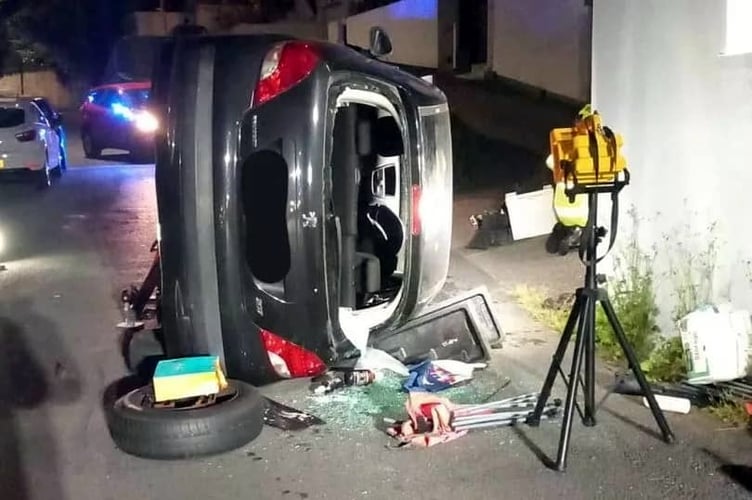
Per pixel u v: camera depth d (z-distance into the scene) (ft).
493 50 61.72
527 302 28.50
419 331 22.97
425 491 16.56
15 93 114.42
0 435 19.52
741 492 16.37
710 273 22.27
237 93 19.24
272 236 19.52
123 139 67.00
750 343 20.56
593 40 25.84
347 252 21.21
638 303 23.63
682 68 22.68
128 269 34.76
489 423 19.27
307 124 18.89
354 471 17.43
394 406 20.71
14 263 36.42
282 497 16.44
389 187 24.06
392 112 20.84
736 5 21.38
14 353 25.03
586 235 17.90
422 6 70.28
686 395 20.51
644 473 17.13
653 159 23.81
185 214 19.45
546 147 50.78
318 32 90.53
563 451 17.24
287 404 20.90
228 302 19.62
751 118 20.86
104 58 115.75
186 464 17.88
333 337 19.72
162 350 23.24
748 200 21.12
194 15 95.55
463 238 38.27
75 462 18.08
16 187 57.16
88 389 22.20
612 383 21.67
